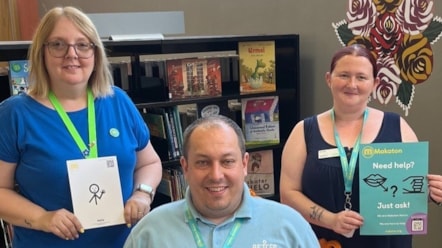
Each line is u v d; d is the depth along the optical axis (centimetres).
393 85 289
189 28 429
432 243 279
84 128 171
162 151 303
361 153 169
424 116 275
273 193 341
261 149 329
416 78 276
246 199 145
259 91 321
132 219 172
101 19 266
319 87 340
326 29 326
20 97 168
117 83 306
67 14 162
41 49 163
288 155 187
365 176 169
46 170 163
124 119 180
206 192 137
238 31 390
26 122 163
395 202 169
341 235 178
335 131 180
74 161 165
